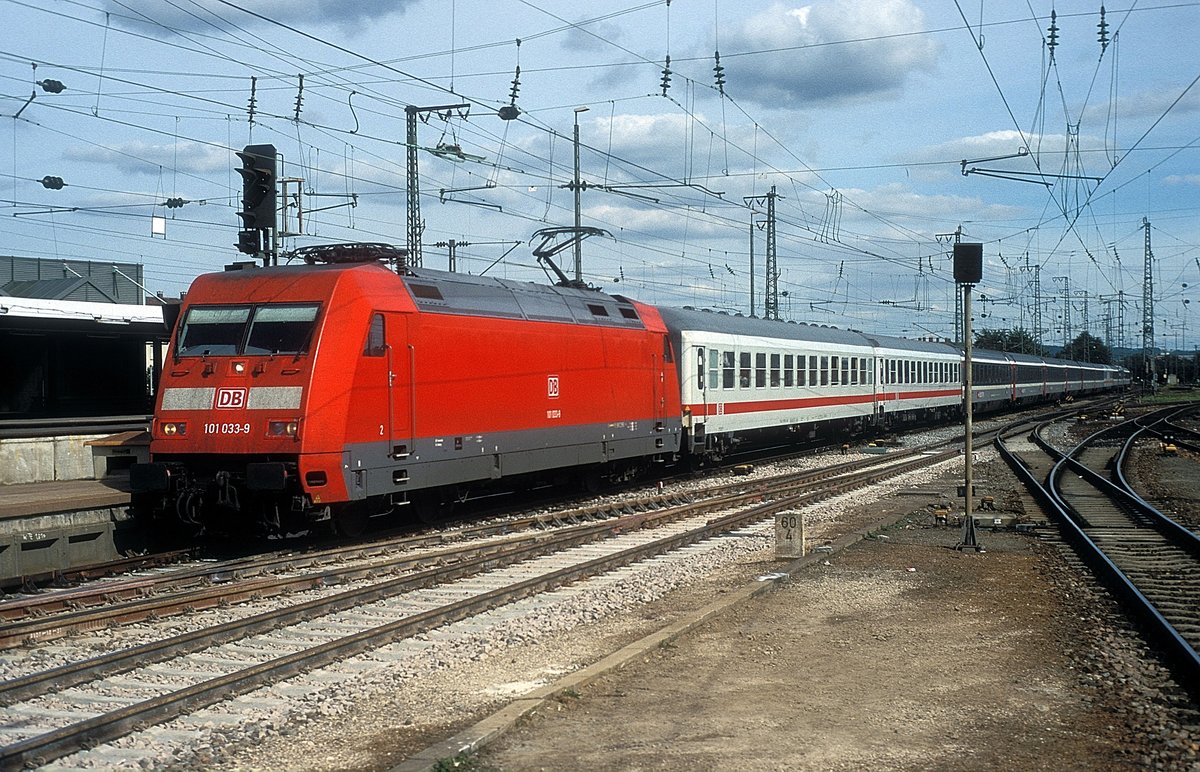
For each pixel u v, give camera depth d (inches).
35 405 821.9
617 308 973.8
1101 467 1266.0
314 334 626.5
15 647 406.6
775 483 1042.7
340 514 680.4
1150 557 621.0
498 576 571.2
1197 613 463.5
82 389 858.8
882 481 1098.7
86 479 770.2
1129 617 451.2
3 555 553.6
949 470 1235.2
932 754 282.2
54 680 351.6
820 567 583.2
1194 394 4042.8
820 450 1549.0
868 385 1670.8
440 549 629.9
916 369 1921.8
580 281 986.7
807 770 270.1
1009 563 595.8
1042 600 491.2
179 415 641.0
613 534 729.0
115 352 883.4
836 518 818.8
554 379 849.5
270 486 604.1
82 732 293.6
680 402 1072.2
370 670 377.7
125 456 817.5
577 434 881.5
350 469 635.5
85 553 611.2
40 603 462.3
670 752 284.0
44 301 925.2
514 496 965.8
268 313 645.9
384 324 664.4
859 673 364.5
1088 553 601.6
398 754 287.9
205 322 659.4
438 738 301.4
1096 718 313.6
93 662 364.8
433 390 708.7
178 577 526.3
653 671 367.6
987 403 2412.6
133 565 594.6
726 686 348.5
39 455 751.1
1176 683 350.9
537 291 861.2
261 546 677.3
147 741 301.7
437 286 730.8
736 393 1211.2
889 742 292.0
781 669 370.0
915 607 475.2
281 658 369.1
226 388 633.0
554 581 537.6
